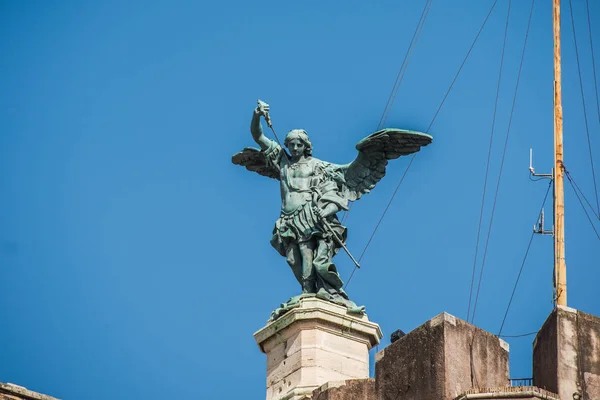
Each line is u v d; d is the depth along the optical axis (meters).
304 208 125.19
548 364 95.44
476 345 97.25
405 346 98.38
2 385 102.50
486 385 96.44
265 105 128.00
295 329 120.38
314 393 106.19
